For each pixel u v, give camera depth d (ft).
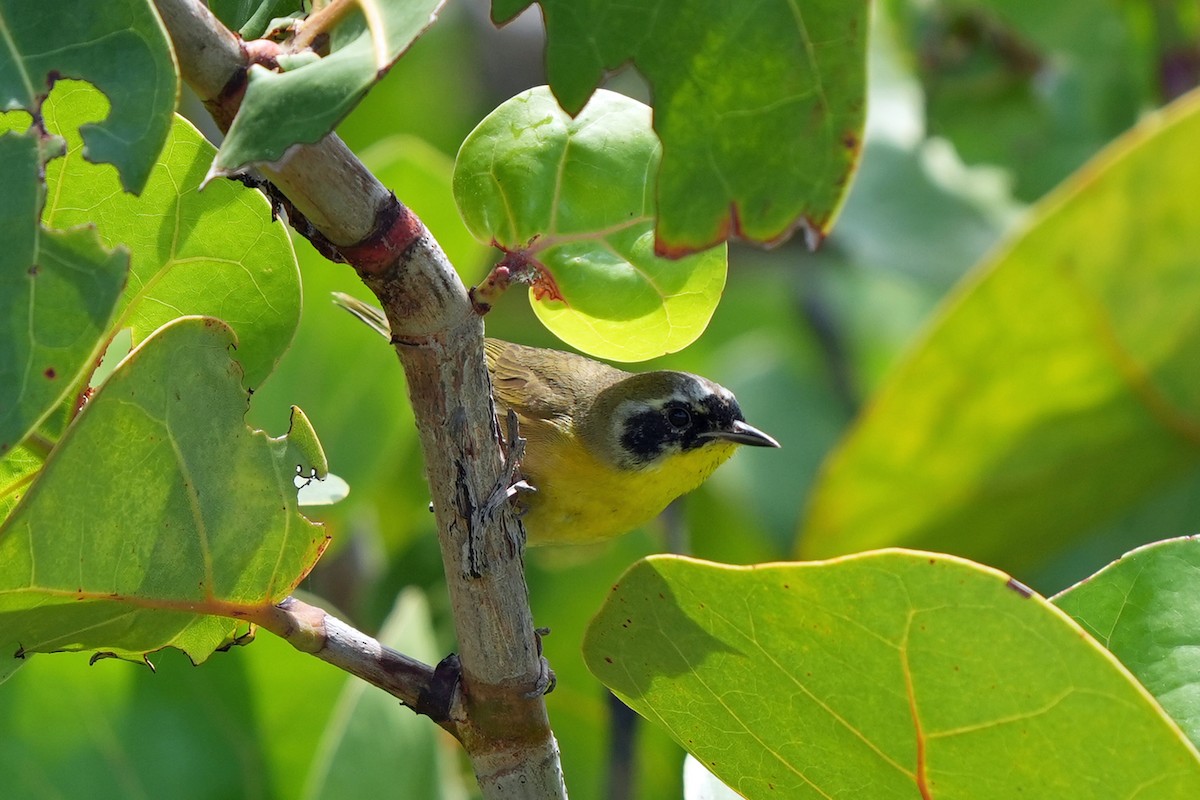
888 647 3.51
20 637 3.63
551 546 8.82
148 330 4.20
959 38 9.49
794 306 12.50
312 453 3.82
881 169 10.49
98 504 3.46
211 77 3.19
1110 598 4.25
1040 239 6.90
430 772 6.37
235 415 3.63
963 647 3.43
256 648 6.48
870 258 10.25
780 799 4.07
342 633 4.06
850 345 13.21
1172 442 7.75
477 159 4.12
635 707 4.07
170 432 3.51
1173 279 6.93
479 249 7.99
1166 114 6.51
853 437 7.89
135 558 3.62
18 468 4.06
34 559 3.41
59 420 4.00
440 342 3.62
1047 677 3.37
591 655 3.93
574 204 4.14
